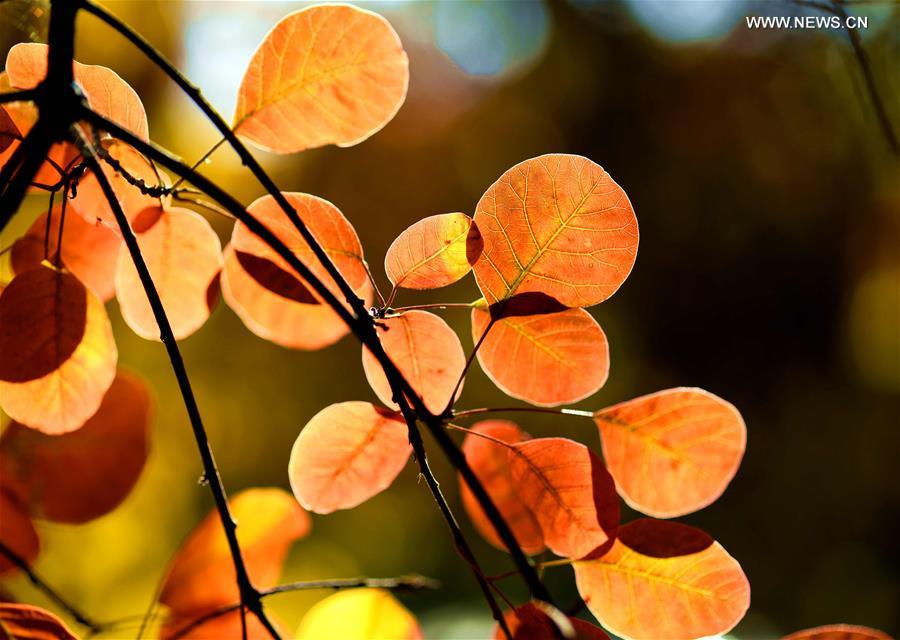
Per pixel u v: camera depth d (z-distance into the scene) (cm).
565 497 76
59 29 72
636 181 459
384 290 297
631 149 465
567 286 75
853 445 417
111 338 78
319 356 410
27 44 76
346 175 439
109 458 83
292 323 80
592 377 76
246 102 77
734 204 445
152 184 77
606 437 77
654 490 77
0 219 73
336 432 77
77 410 78
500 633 75
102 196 78
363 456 77
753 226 443
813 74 375
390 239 453
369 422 77
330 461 77
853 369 434
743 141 432
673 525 75
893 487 400
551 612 69
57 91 72
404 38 466
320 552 336
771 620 357
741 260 446
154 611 81
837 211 420
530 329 76
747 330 446
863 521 396
